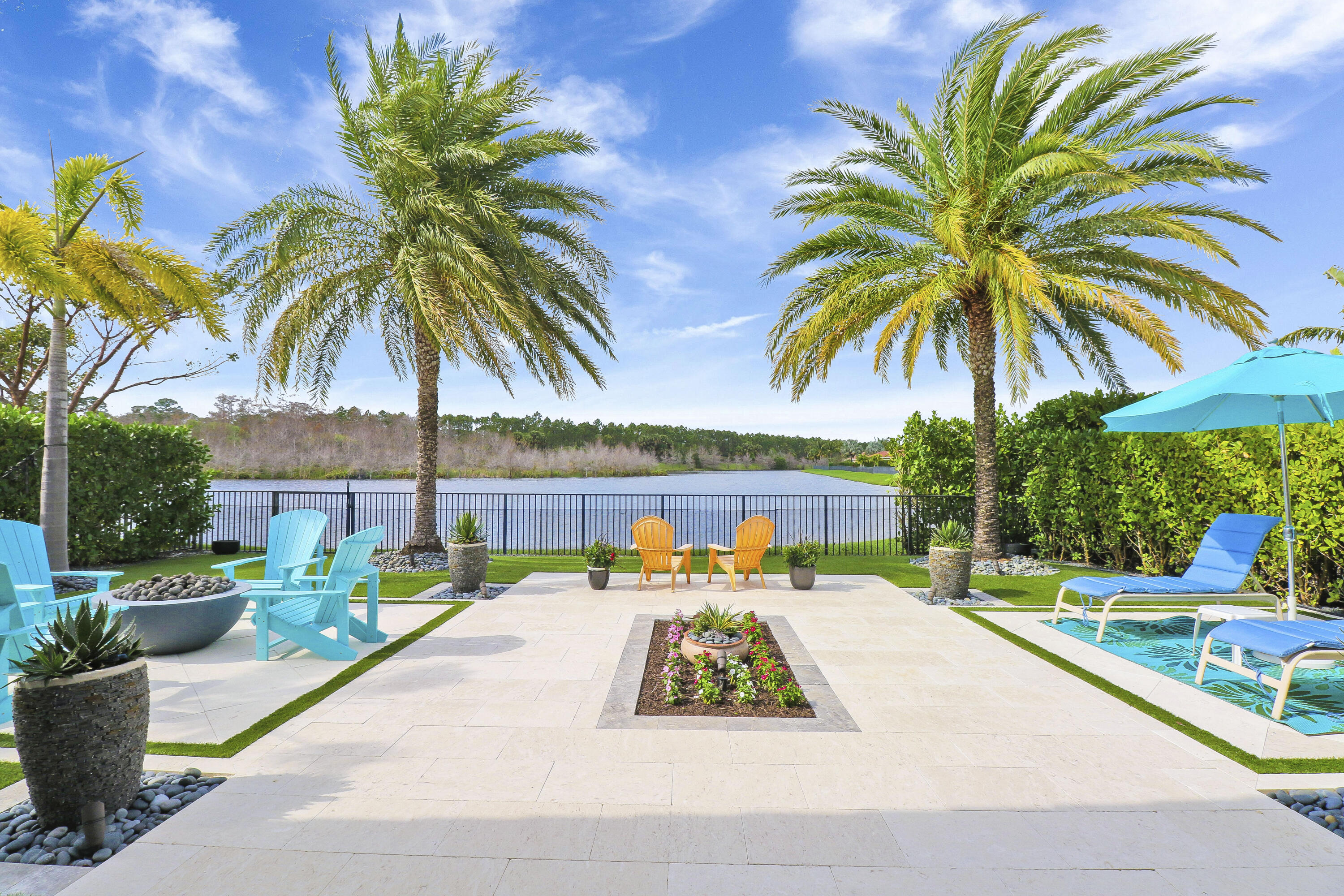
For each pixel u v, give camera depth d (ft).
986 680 15.16
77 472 32.94
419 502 35.63
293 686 14.47
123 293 30.14
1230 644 15.23
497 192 36.68
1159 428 21.74
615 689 14.28
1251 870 7.58
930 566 25.63
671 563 27.40
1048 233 32.45
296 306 34.06
